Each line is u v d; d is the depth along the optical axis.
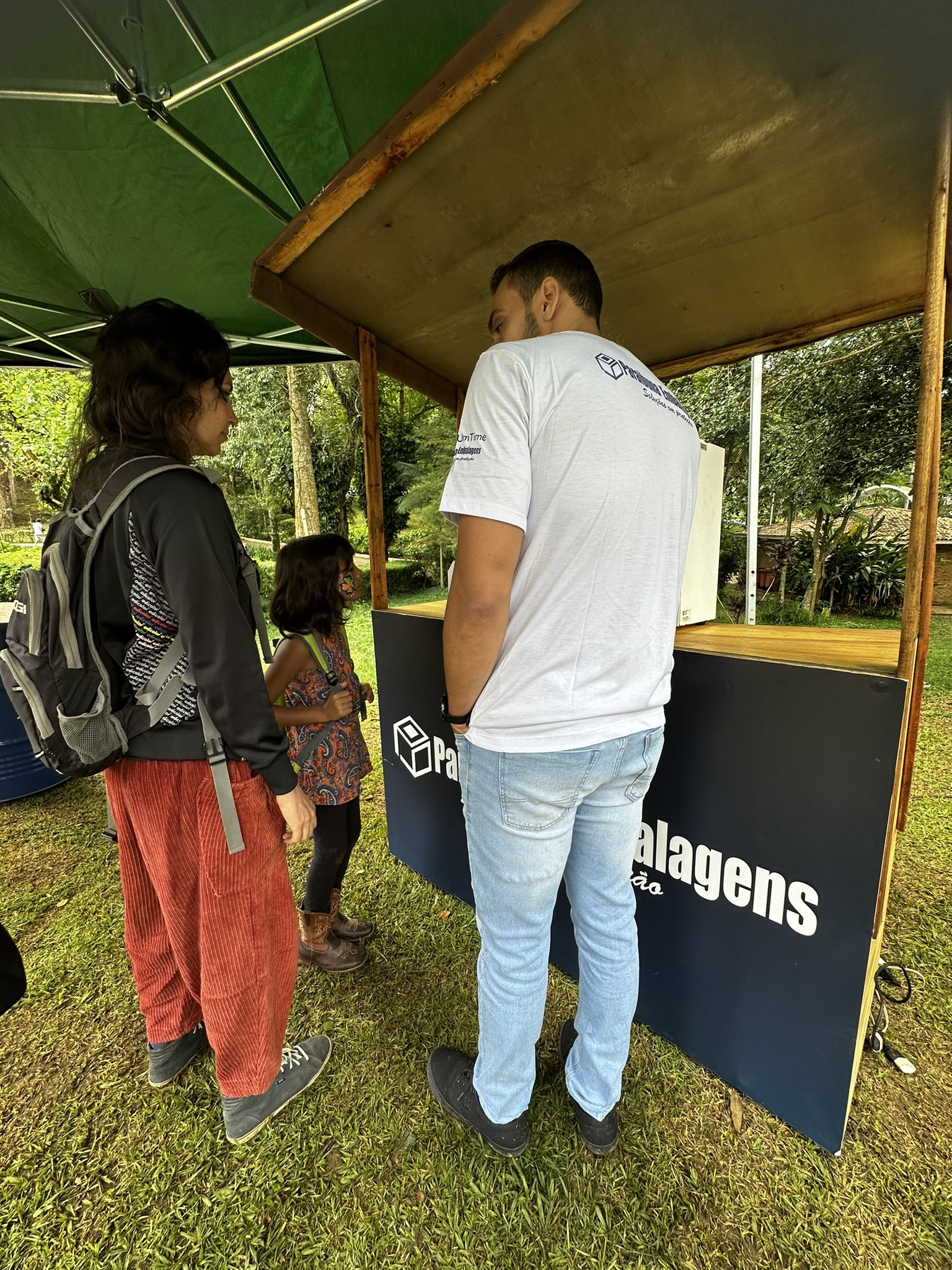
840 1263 0.94
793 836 1.06
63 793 2.99
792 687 1.02
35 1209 1.05
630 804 0.97
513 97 0.94
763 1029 1.18
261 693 0.92
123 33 1.22
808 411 6.24
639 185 1.16
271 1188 1.08
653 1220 1.01
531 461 0.79
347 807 1.55
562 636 0.82
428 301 1.70
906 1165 1.09
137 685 0.92
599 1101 1.08
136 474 0.84
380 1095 1.26
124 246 2.17
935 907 1.85
